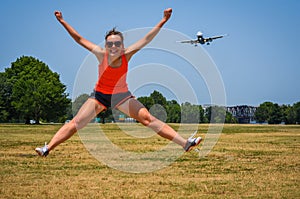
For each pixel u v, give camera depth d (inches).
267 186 390.3
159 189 377.1
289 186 390.6
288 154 660.7
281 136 1198.3
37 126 2262.6
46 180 417.1
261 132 1476.4
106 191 367.9
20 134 1321.4
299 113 3981.3
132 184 400.5
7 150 722.8
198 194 355.9
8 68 3324.3
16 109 3034.0
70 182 407.8
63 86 3137.3
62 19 285.3
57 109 3056.1
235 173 467.2
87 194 354.9
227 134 1317.7
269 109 4015.8
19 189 371.9
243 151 706.2
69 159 581.9
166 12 283.9
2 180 414.6
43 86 2974.9
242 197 343.9
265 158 604.7
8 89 3230.8
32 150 724.0
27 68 3161.9
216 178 434.6
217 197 343.9
